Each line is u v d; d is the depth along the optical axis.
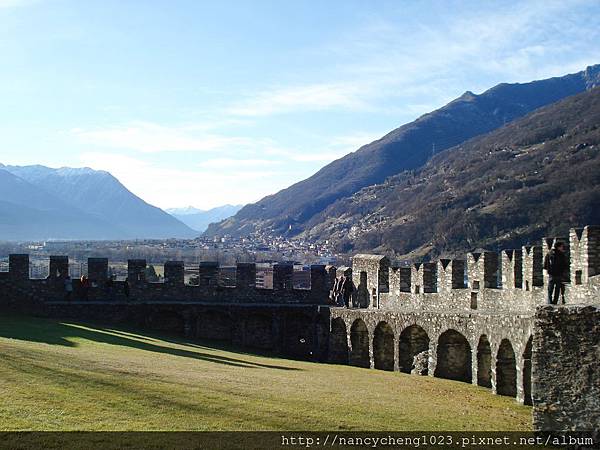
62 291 66.00
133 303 64.62
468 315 43.16
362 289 67.31
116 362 34.22
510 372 38.22
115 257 179.12
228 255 192.00
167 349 46.88
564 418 27.08
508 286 45.19
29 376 28.20
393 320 53.41
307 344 66.12
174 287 69.75
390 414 28.91
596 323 26.86
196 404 27.06
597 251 35.84
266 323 66.44
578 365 27.03
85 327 54.56
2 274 64.62
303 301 70.19
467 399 35.81
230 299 70.12
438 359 46.59
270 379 36.03
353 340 59.31
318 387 35.06
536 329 27.66
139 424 24.03
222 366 40.16
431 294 55.41
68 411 24.55
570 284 37.88
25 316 60.72
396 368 52.69
